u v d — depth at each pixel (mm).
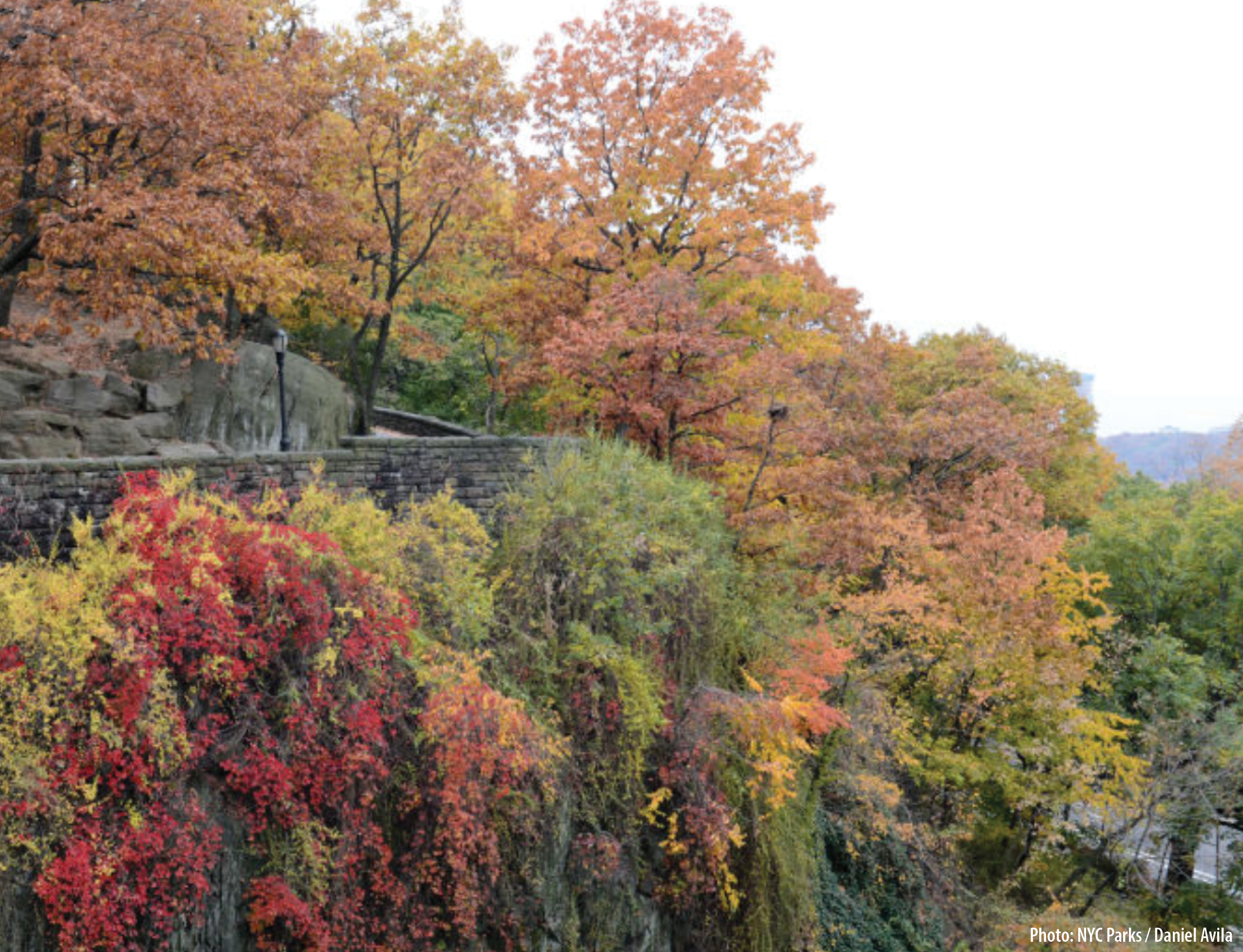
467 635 11828
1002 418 21156
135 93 13117
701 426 18594
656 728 12422
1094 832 19812
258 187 15109
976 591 17969
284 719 9266
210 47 16938
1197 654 24625
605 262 20844
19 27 12836
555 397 21422
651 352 17031
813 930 14234
